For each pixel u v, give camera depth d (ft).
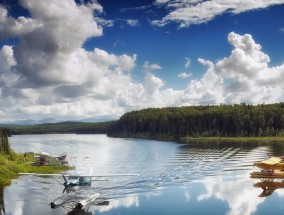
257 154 201.16
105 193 97.91
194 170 139.54
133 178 121.39
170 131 496.64
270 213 78.64
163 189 103.14
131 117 586.86
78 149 285.02
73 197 90.07
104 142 395.14
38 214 76.84
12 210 79.87
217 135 447.83
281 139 382.83
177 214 78.38
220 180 117.80
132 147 292.61
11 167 132.46
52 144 378.53
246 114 457.68
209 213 79.05
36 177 121.70
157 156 203.21
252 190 102.37
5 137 179.83
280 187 106.01
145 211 80.28
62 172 138.21
